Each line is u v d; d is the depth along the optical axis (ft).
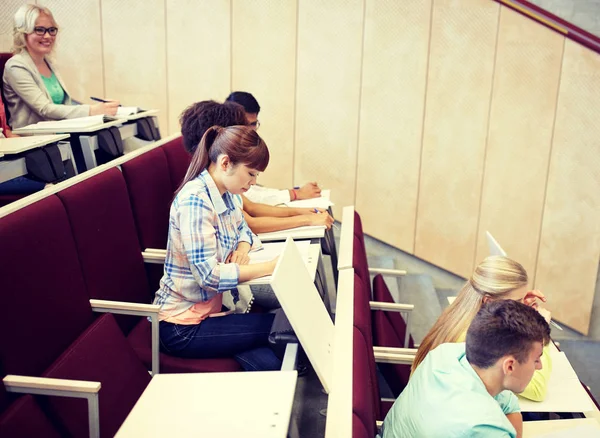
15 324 4.61
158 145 7.64
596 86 11.06
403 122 11.51
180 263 5.70
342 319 5.39
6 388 4.45
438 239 11.98
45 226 5.06
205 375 4.18
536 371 5.32
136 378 5.45
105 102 9.09
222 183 5.76
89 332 5.27
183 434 3.59
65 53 11.44
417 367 5.05
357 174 11.80
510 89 11.21
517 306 4.48
